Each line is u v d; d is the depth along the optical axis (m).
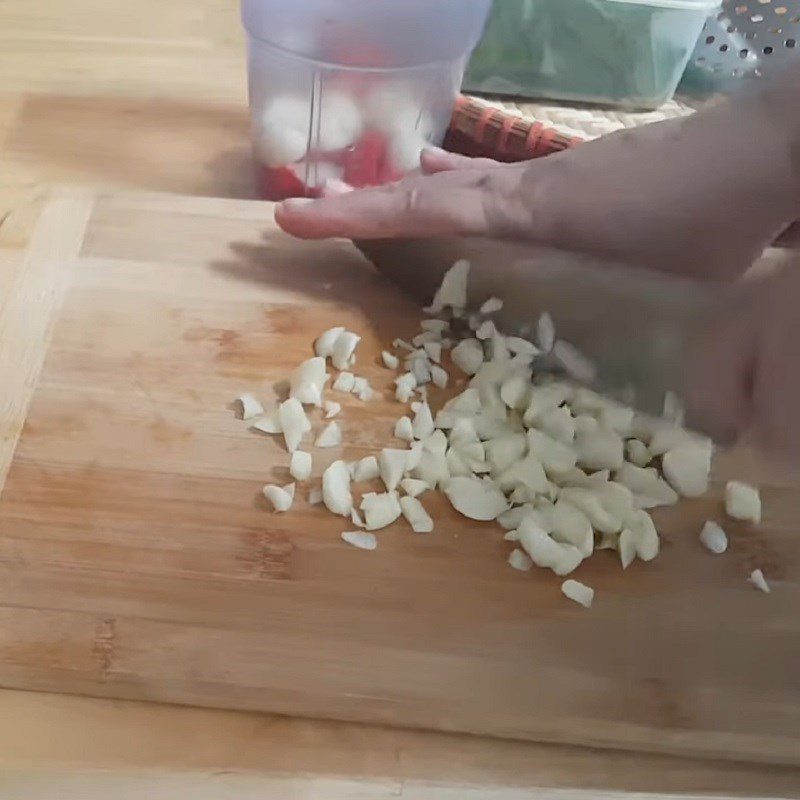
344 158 0.75
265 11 0.70
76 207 0.71
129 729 0.47
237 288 0.67
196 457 0.57
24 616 0.49
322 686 0.48
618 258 0.61
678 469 0.58
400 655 0.50
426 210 0.64
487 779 0.47
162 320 0.64
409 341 0.66
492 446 0.59
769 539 0.57
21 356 0.61
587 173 0.62
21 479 0.54
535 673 0.50
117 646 0.48
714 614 0.53
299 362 0.63
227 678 0.48
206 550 0.53
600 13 0.80
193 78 0.89
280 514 0.55
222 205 0.73
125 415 0.58
